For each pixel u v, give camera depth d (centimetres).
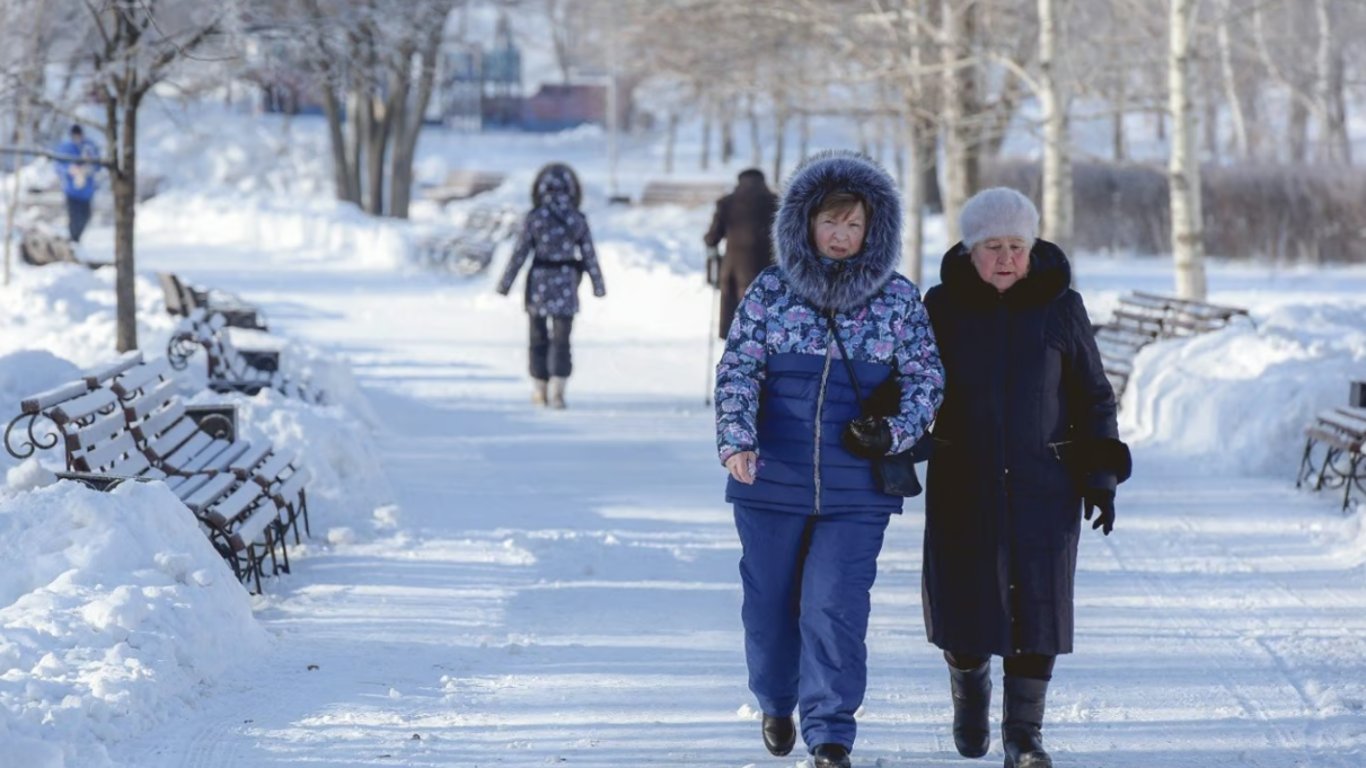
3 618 2011
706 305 7062
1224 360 4412
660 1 8356
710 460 4097
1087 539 3139
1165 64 8100
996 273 1748
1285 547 3048
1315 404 3806
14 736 1617
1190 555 2995
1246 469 3822
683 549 3030
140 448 2775
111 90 4684
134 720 1848
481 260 9825
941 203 15738
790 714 1827
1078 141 13188
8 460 3027
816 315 1742
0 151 4559
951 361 1756
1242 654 2336
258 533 2589
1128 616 2566
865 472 1730
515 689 2128
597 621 2502
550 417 4844
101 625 2008
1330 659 2297
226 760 1786
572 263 4991
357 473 3347
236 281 9362
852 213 1722
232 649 2178
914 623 2550
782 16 7925
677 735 1944
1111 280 9562
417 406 5031
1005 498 1739
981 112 7825
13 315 5525
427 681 2152
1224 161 13688
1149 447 4225
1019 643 1744
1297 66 12781
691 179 19262
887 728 2008
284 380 4259
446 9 6756
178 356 4366
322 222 11825
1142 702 2108
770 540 1761
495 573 2803
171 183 18062
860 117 8406
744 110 10638
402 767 1794
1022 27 7962
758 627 1788
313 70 5631
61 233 9638
